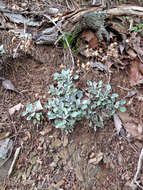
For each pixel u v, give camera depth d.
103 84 0.44
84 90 0.43
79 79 0.44
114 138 0.40
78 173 0.37
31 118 0.40
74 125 0.40
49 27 0.48
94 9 0.46
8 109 0.40
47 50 0.47
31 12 0.50
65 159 0.38
